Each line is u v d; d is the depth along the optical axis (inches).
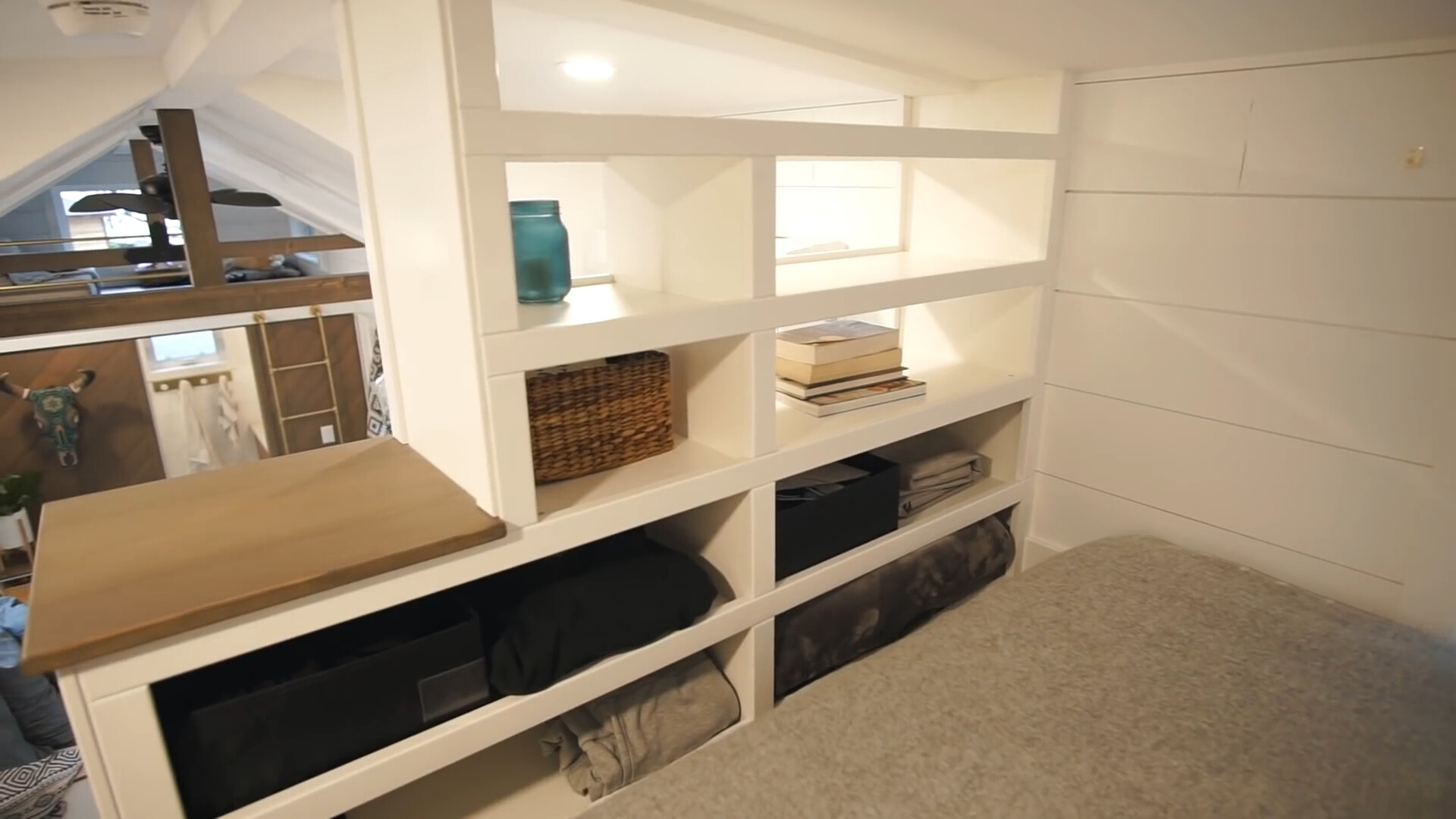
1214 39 54.4
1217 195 62.0
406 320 49.3
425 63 38.8
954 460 76.4
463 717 46.2
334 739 42.0
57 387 114.3
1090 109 68.7
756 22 53.9
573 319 46.1
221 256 100.0
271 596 36.9
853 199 87.6
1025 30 54.8
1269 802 41.8
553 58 70.7
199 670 42.1
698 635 55.2
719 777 43.8
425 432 51.5
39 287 96.1
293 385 134.2
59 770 67.6
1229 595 60.2
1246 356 62.7
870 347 68.1
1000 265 69.8
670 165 53.6
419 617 48.1
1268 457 63.0
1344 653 53.4
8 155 74.5
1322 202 56.6
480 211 39.6
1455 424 53.2
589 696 50.4
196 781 38.4
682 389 60.2
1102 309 71.4
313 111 90.3
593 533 48.3
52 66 73.8
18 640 76.8
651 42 64.9
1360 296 55.9
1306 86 55.9
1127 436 72.0
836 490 64.0
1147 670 52.1
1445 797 41.9
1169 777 43.3
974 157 62.6
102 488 121.0
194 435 126.4
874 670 52.7
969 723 47.6
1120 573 63.6
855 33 57.0
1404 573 57.4
